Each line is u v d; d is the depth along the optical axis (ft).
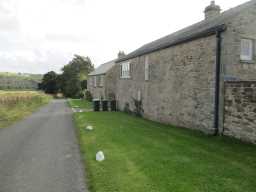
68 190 14.38
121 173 16.67
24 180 15.97
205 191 13.88
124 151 22.27
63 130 34.63
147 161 19.27
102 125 37.78
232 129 26.68
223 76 27.86
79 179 16.07
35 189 14.57
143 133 31.30
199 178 15.75
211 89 29.37
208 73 29.89
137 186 14.55
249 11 29.35
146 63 49.49
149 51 46.34
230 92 26.86
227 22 27.63
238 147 23.61
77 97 165.48
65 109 71.26
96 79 110.42
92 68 208.95
